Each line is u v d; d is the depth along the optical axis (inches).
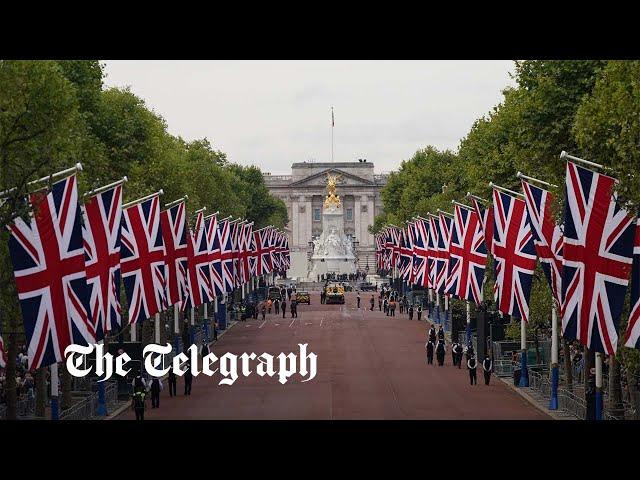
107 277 2738.7
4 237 2524.6
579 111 2728.8
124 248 3250.5
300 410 3184.1
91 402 3161.9
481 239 4079.7
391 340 5605.3
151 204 3297.2
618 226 2282.2
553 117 3644.2
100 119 4510.3
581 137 2674.7
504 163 4512.8
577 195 2306.8
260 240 7839.6
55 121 2677.2
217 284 4628.4
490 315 4628.4
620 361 2605.8
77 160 3157.0
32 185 2447.1
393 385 3806.6
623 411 2994.6
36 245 2322.8
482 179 4672.7
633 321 2196.1
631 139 2338.8
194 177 7327.8
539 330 4355.3
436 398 3457.2
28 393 3267.7
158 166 5132.9
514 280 3262.8
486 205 4256.9
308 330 6264.8
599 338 2295.8
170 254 3700.8
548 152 3676.2
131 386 3486.7
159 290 3312.0
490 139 4761.3
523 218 3253.0
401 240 7819.9
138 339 4276.6
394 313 7603.4
